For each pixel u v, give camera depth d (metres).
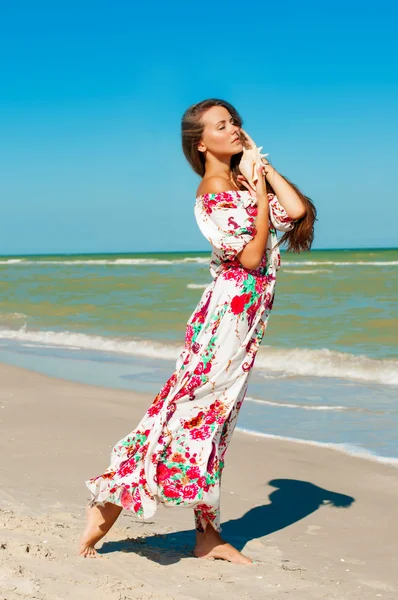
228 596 3.24
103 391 9.47
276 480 5.64
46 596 2.96
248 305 3.54
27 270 53.03
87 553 3.58
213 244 3.52
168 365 11.74
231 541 4.26
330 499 5.15
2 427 7.29
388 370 10.54
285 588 3.41
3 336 15.59
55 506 4.56
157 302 22.14
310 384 9.84
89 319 18.23
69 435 6.94
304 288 26.31
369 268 43.94
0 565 3.26
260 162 3.55
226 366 3.52
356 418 7.80
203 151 3.70
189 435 3.48
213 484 3.51
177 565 3.62
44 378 10.49
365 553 4.09
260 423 7.66
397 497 5.20
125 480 3.43
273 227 3.63
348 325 15.60
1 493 4.83
